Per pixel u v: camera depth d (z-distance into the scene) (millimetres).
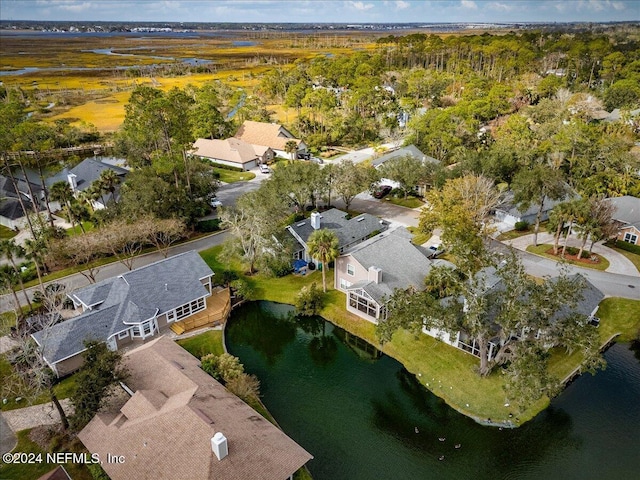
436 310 38031
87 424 33156
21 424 35656
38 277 53375
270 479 28234
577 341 34938
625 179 73188
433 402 39719
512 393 34812
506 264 38656
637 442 35250
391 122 115562
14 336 42750
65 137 116875
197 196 72750
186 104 73812
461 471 33375
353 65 183125
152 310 45594
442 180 72438
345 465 33781
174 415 30812
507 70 173500
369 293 46562
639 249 60844
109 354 34406
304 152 108562
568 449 34781
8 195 77500
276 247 55094
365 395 40906
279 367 44906
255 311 53000
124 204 62125
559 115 110438
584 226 57000
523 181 61219
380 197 81812
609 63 162250
